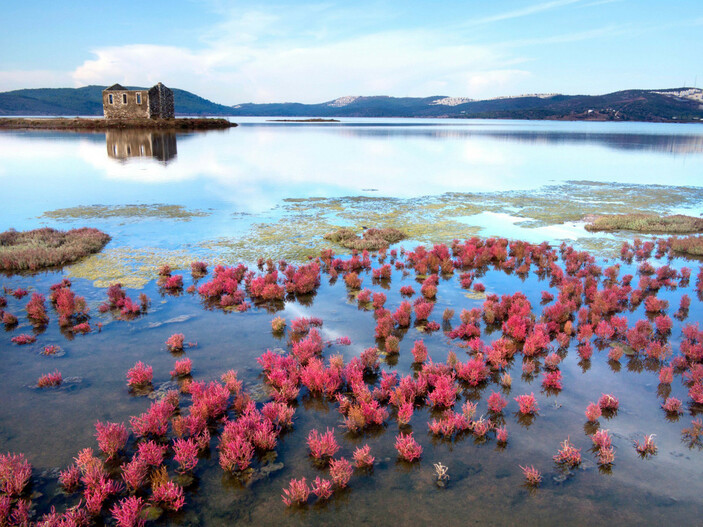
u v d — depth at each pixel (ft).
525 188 115.03
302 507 19.02
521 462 22.06
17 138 233.14
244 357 31.83
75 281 45.70
